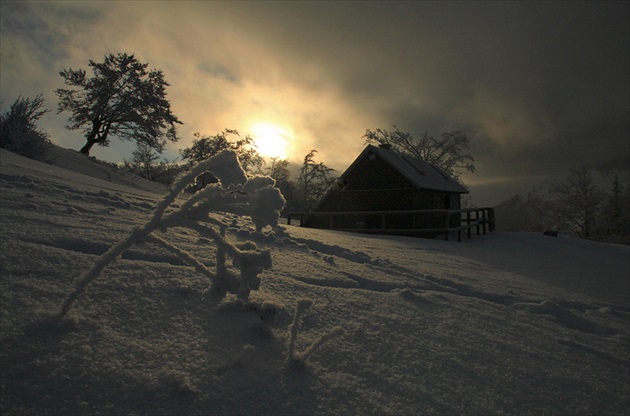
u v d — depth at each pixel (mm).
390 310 2393
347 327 1951
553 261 12023
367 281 3219
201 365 1311
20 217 2613
